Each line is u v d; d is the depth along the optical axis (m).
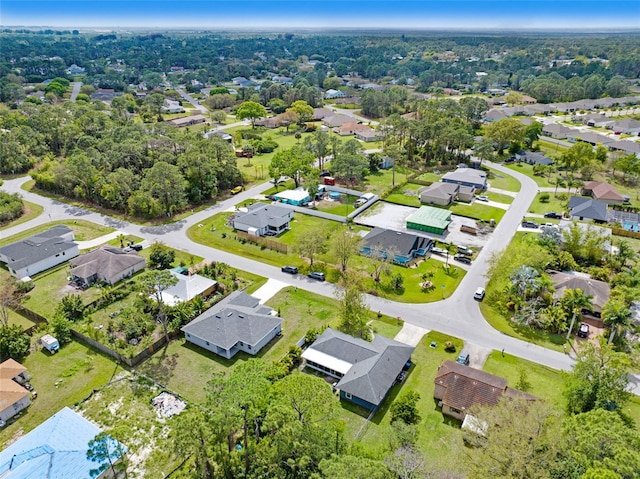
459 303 63.59
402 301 64.19
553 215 91.19
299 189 106.81
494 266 66.75
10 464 36.47
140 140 110.31
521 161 130.12
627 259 72.69
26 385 48.44
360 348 50.44
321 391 37.28
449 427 43.28
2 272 72.00
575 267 70.12
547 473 31.20
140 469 39.44
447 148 135.38
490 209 96.50
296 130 173.62
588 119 171.62
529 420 34.81
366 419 44.12
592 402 41.91
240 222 85.69
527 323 57.91
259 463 36.97
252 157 137.75
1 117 143.62
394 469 34.03
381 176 118.44
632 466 29.09
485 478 31.95
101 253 71.38
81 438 39.28
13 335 53.06
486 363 51.88
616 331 54.03
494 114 179.50
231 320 55.31
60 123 137.88
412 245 75.56
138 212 93.75
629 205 96.75
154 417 44.75
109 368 51.44
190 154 99.81
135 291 65.75
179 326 57.41
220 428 34.53
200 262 74.94
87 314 60.09
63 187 103.69
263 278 70.25
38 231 86.44
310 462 34.59
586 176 113.75
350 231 86.38
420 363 52.16
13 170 118.44
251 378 36.69
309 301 64.25
